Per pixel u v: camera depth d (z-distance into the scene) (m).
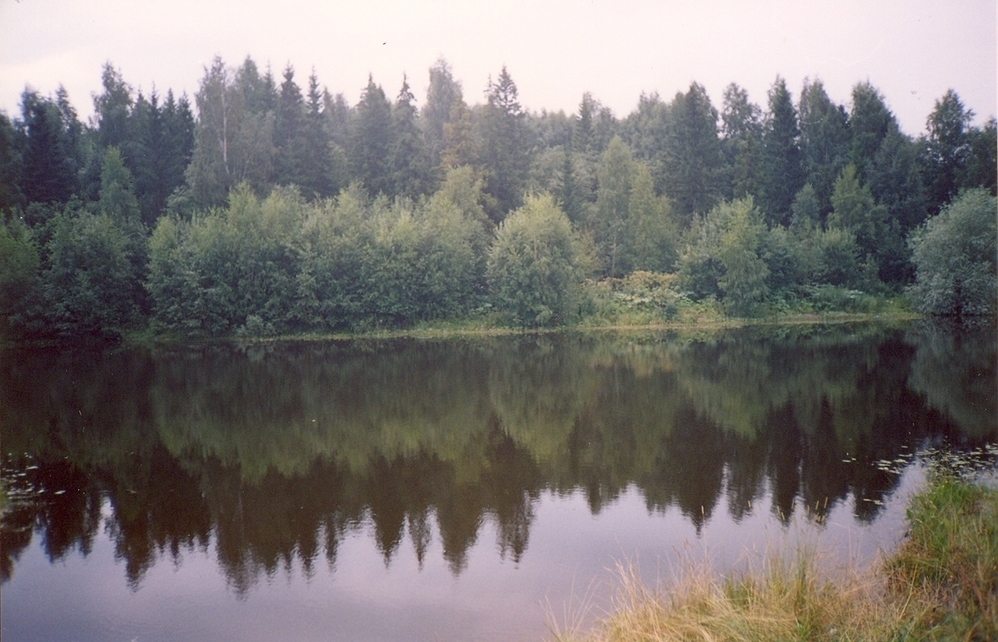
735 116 66.00
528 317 39.94
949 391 19.19
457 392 21.39
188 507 11.98
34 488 13.05
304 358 29.38
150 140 47.88
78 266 34.69
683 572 7.66
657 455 14.22
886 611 6.27
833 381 21.02
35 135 39.12
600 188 54.59
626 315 41.25
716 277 42.78
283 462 14.48
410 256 39.38
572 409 18.72
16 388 22.77
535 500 11.91
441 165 56.69
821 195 49.59
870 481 11.99
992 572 6.55
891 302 42.12
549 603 8.38
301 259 38.00
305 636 7.88
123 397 21.20
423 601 8.56
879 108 48.22
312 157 53.25
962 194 38.47
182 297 36.25
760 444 14.60
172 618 8.37
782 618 5.97
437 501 12.01
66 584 9.27
